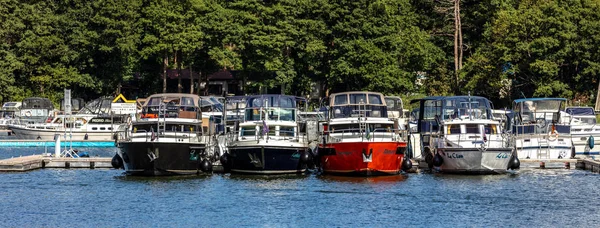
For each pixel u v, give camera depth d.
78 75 111.19
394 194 54.16
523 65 102.50
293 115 64.62
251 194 53.84
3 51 112.06
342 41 106.12
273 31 105.81
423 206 49.81
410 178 61.84
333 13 106.25
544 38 98.31
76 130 92.44
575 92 101.38
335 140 62.91
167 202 50.97
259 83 107.38
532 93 104.25
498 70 104.38
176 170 61.25
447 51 120.25
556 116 76.69
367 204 50.38
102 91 113.25
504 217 46.72
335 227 44.16
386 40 106.12
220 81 126.12
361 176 62.22
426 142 70.06
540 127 72.06
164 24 107.19
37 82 113.38
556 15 99.88
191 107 65.12
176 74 125.19
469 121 64.19
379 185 58.06
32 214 47.38
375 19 106.31
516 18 101.69
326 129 67.75
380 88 105.56
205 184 58.25
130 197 52.78
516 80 105.31
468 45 118.12
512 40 101.06
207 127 69.44
